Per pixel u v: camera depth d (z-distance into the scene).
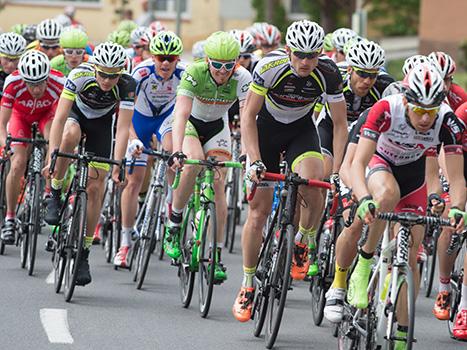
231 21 91.25
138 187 23.67
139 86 24.42
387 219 14.25
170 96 24.59
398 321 14.47
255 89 17.86
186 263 19.94
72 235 20.06
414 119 14.63
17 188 24.41
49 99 24.58
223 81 19.78
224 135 21.27
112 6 89.75
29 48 31.17
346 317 16.19
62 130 20.91
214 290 22.05
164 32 23.88
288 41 17.41
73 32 26.86
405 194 16.09
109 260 24.98
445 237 19.69
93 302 20.09
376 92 21.25
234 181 27.66
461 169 15.25
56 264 21.08
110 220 24.81
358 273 15.40
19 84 24.11
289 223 17.00
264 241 18.08
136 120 24.91
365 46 20.34
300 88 18.00
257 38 32.31
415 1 88.75
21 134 24.75
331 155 21.69
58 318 18.44
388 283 14.83
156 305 20.19
